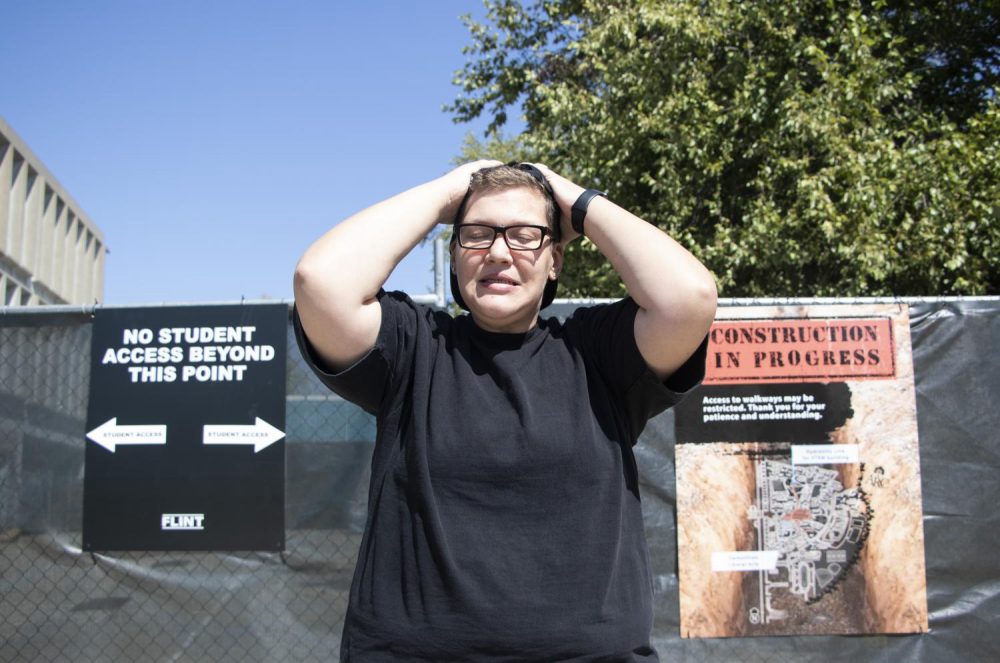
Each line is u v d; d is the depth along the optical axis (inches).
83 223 625.0
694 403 160.1
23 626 150.3
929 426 161.2
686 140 397.4
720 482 158.9
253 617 151.0
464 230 73.4
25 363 154.4
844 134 379.9
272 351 154.6
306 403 155.2
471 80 570.9
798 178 375.9
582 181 450.3
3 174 435.2
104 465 153.0
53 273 542.0
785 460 159.5
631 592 67.3
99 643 150.4
